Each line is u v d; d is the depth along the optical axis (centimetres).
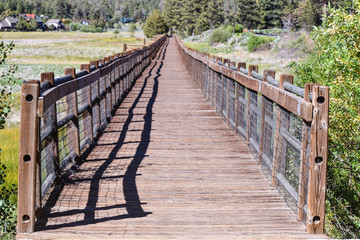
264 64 3588
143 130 846
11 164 1114
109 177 551
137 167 598
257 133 652
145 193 495
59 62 5559
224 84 958
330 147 626
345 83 585
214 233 382
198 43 7425
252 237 368
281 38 4491
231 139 775
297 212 438
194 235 377
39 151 408
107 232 381
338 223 605
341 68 615
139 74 1989
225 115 925
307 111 369
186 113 1040
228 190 507
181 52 3209
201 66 1465
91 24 17788
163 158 647
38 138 405
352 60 574
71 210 437
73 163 589
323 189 375
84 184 521
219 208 451
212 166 607
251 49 4809
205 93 1308
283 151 496
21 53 6750
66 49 7644
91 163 615
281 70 2839
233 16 9138
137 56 1897
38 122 402
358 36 559
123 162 623
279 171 508
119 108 1106
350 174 599
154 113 1037
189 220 416
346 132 600
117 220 412
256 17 8919
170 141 757
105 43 9519
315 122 368
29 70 4316
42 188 454
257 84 605
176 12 13562
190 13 11731
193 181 540
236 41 5847
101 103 872
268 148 570
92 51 7350
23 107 366
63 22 19525
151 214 431
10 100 559
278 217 425
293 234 377
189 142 751
